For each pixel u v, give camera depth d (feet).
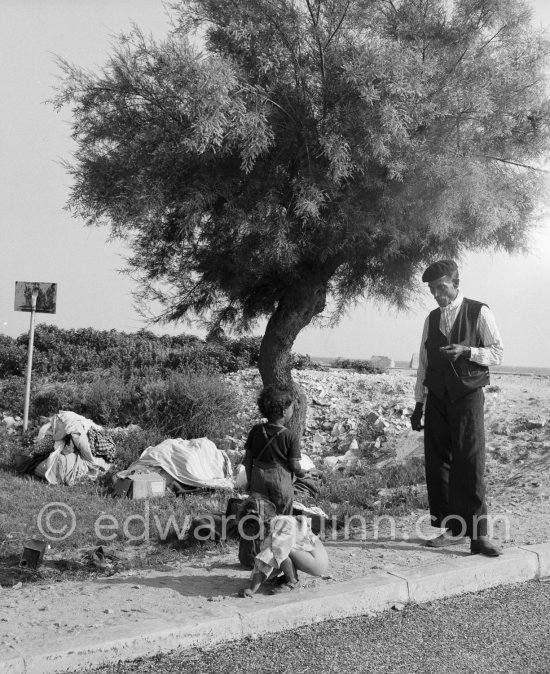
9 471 29.86
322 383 45.37
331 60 25.13
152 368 55.36
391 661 11.77
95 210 26.16
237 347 59.72
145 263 28.71
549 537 18.10
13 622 12.55
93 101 25.41
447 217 25.96
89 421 30.60
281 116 25.04
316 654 12.07
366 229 26.11
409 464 30.71
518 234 30.32
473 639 12.73
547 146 27.81
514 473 27.58
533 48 27.84
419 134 26.08
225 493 26.71
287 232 24.49
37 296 37.14
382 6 27.55
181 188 24.82
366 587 14.32
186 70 22.34
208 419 37.22
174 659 11.84
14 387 47.11
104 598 14.02
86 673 11.26
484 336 17.07
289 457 15.44
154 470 27.53
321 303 29.43
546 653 12.10
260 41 25.34
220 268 28.22
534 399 38.83
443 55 26.76
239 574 15.80
